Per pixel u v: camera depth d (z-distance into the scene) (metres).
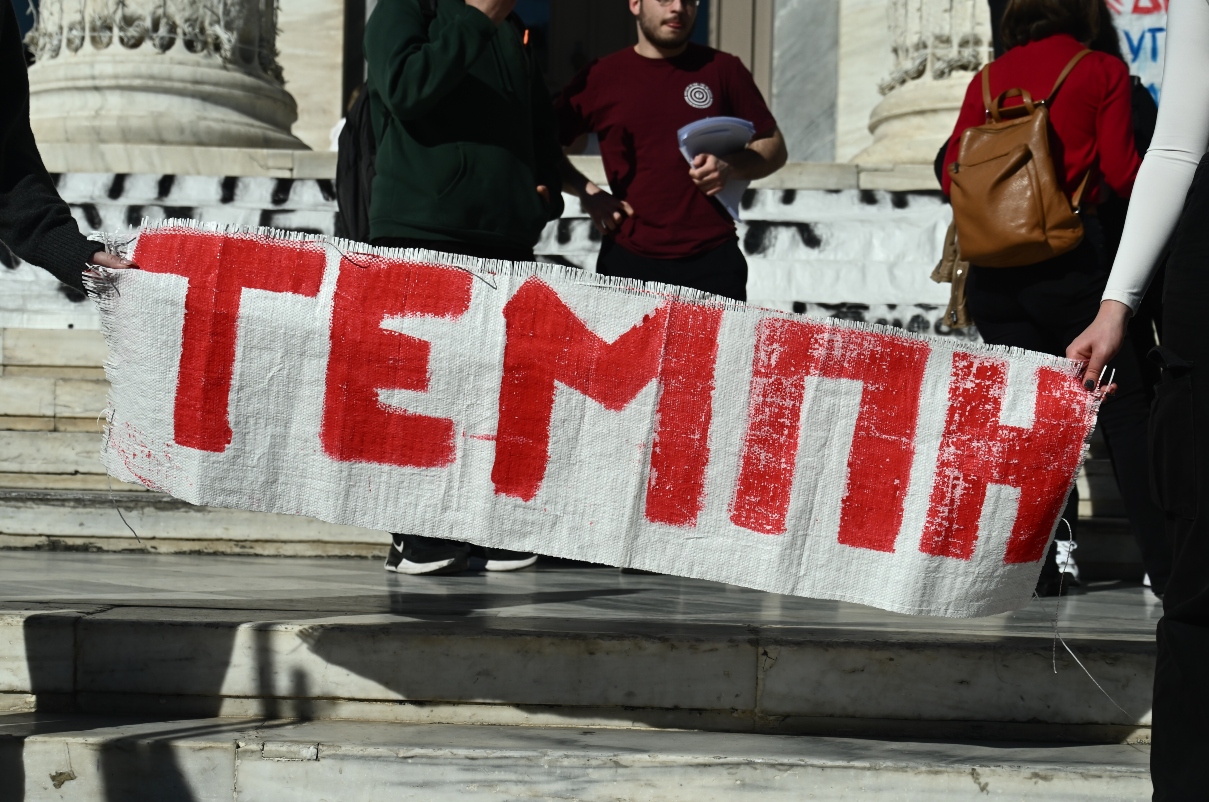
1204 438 1.77
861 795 2.17
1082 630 2.78
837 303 5.75
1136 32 6.05
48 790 2.21
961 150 3.29
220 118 7.77
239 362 2.35
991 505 2.39
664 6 3.86
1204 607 1.78
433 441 2.41
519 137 3.29
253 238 2.37
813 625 2.74
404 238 3.19
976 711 2.44
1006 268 3.36
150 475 2.34
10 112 2.11
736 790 2.18
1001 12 3.98
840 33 10.15
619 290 2.43
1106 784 2.16
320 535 4.25
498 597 3.20
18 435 4.63
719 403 2.42
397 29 3.11
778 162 4.03
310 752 2.19
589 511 2.42
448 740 2.27
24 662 2.47
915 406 2.41
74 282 2.25
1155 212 1.96
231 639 2.46
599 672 2.45
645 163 3.90
